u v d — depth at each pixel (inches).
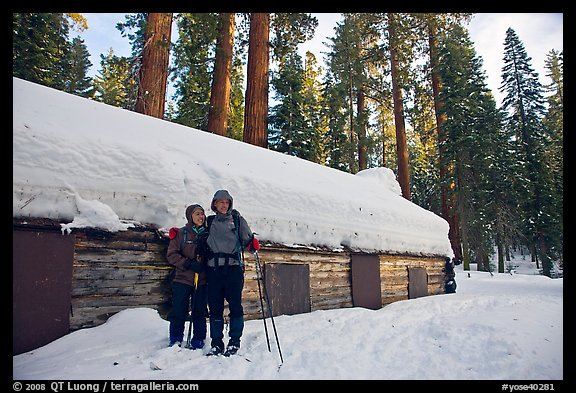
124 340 157.8
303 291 277.1
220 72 524.4
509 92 1235.2
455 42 916.6
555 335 205.6
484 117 944.3
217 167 239.9
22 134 160.4
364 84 992.2
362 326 225.0
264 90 526.3
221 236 155.1
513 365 153.7
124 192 188.1
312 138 857.5
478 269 967.0
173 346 146.3
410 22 901.8
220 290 152.4
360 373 138.6
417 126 1032.2
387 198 434.0
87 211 171.8
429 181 1430.9
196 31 500.1
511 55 1243.8
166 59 406.0
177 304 155.8
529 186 995.3
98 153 183.5
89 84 1079.0
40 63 596.1
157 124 259.4
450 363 156.7
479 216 884.0
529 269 1350.9
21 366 129.6
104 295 177.2
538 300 356.8
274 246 257.6
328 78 1071.0
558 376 144.4
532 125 1143.0
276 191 270.2
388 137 1220.5
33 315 151.6
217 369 131.6
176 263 155.6
